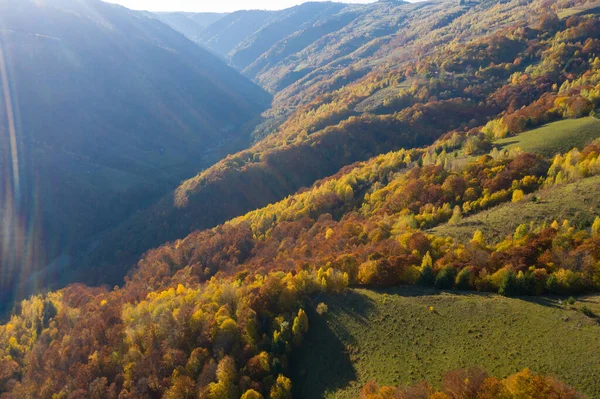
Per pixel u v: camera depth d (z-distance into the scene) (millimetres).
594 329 51438
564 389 41719
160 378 69562
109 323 94125
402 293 73250
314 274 82312
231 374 63812
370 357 61750
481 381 46469
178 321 79500
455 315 62938
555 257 64375
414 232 86125
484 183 101938
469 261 71812
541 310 57875
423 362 56469
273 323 73625
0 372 98562
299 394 62656
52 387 82875
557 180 90438
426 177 117875
